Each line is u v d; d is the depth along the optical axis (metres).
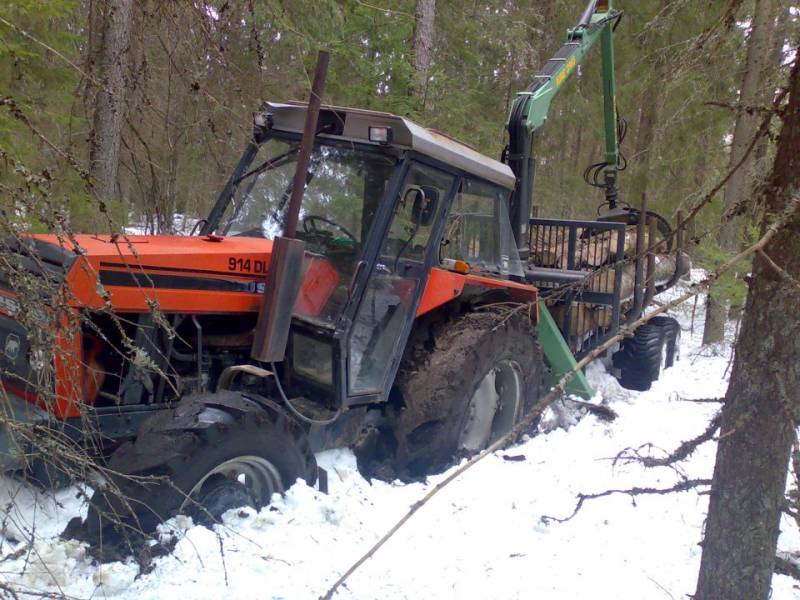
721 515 2.60
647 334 6.85
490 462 4.59
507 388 5.02
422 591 3.04
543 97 5.95
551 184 14.62
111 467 2.98
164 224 5.46
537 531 3.71
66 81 6.20
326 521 3.43
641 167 11.21
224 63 3.60
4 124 5.38
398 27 9.09
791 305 2.38
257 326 3.59
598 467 4.68
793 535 3.82
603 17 6.65
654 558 3.51
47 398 2.43
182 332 3.79
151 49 4.14
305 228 4.15
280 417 3.46
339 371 3.80
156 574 2.87
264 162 4.38
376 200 4.01
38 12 5.77
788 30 4.02
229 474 3.32
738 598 2.56
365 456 4.30
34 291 2.30
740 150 7.58
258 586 2.87
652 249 2.82
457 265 4.52
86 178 2.50
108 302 2.45
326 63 3.44
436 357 4.34
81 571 2.84
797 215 2.32
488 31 10.96
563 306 6.18
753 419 2.48
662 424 5.71
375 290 3.97
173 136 4.82
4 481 3.21
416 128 4.05
